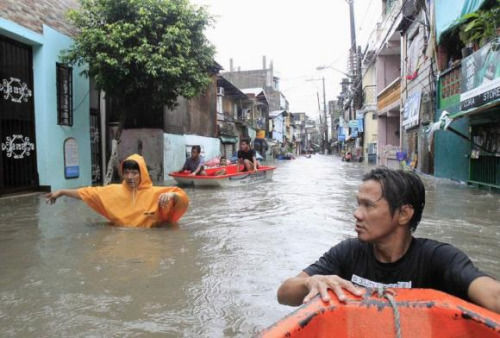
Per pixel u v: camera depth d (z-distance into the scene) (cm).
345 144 5338
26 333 270
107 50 1105
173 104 1337
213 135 2320
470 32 520
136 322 287
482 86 875
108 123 1514
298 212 745
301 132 9562
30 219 665
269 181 1465
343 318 156
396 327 150
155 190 608
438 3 1223
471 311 148
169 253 459
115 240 519
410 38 1786
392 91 2206
